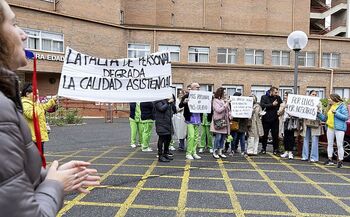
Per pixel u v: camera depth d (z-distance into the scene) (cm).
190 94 923
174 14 3509
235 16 3631
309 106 943
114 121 2192
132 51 2931
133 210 510
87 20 2647
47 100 717
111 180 691
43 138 617
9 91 135
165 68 780
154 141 1330
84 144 1204
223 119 955
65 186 160
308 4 3791
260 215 498
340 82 3150
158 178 715
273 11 3731
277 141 1063
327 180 736
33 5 2447
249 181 708
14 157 123
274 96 1056
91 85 706
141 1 3378
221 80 2997
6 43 141
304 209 530
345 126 893
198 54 3033
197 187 649
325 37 3181
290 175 778
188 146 948
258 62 3125
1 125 121
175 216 485
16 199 121
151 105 1048
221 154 986
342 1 4119
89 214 489
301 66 3162
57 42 2489
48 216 135
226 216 489
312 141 961
